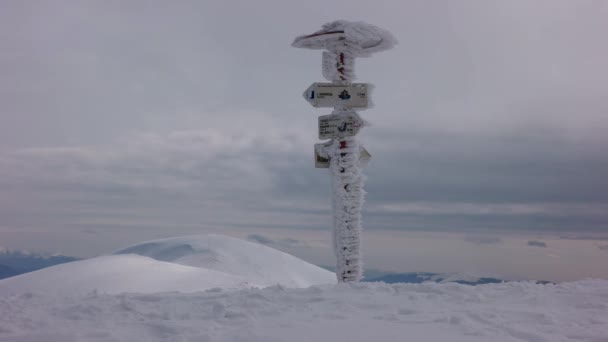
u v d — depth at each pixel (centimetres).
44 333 506
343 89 1060
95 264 2044
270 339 480
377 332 509
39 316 598
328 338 488
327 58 1088
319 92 1049
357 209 1059
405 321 563
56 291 1705
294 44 1118
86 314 607
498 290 767
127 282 1781
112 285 1750
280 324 546
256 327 533
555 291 759
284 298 695
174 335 505
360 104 1070
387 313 608
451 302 681
